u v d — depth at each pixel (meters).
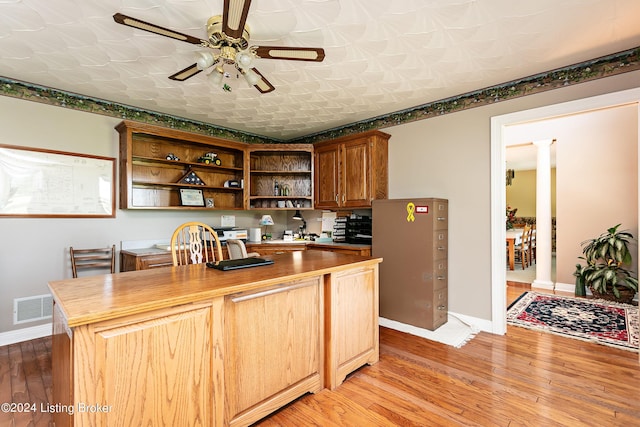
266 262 2.18
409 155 3.71
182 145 4.07
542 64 2.61
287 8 1.85
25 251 2.94
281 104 3.52
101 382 1.21
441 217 3.26
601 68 2.52
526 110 2.88
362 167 3.82
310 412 1.89
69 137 3.17
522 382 2.20
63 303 1.28
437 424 1.77
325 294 2.14
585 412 1.86
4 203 2.84
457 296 3.33
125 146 3.34
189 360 1.46
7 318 2.87
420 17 1.96
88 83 2.93
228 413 1.61
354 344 2.30
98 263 3.26
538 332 3.12
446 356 2.62
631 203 4.28
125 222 3.54
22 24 1.99
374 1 1.80
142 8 1.84
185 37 1.73
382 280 3.49
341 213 4.50
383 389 2.12
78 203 3.22
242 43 1.79
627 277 4.07
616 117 4.41
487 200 3.13
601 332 3.09
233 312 1.64
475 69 2.69
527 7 1.86
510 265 6.38
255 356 1.74
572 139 4.71
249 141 4.84
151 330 1.35
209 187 4.06
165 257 3.37
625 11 1.90
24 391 2.12
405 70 2.69
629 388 2.11
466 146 3.26
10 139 2.86
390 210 3.44
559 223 4.82
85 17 1.93
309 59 1.94
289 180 4.89
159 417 1.37
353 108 3.67
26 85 2.93
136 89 3.06
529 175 9.28
